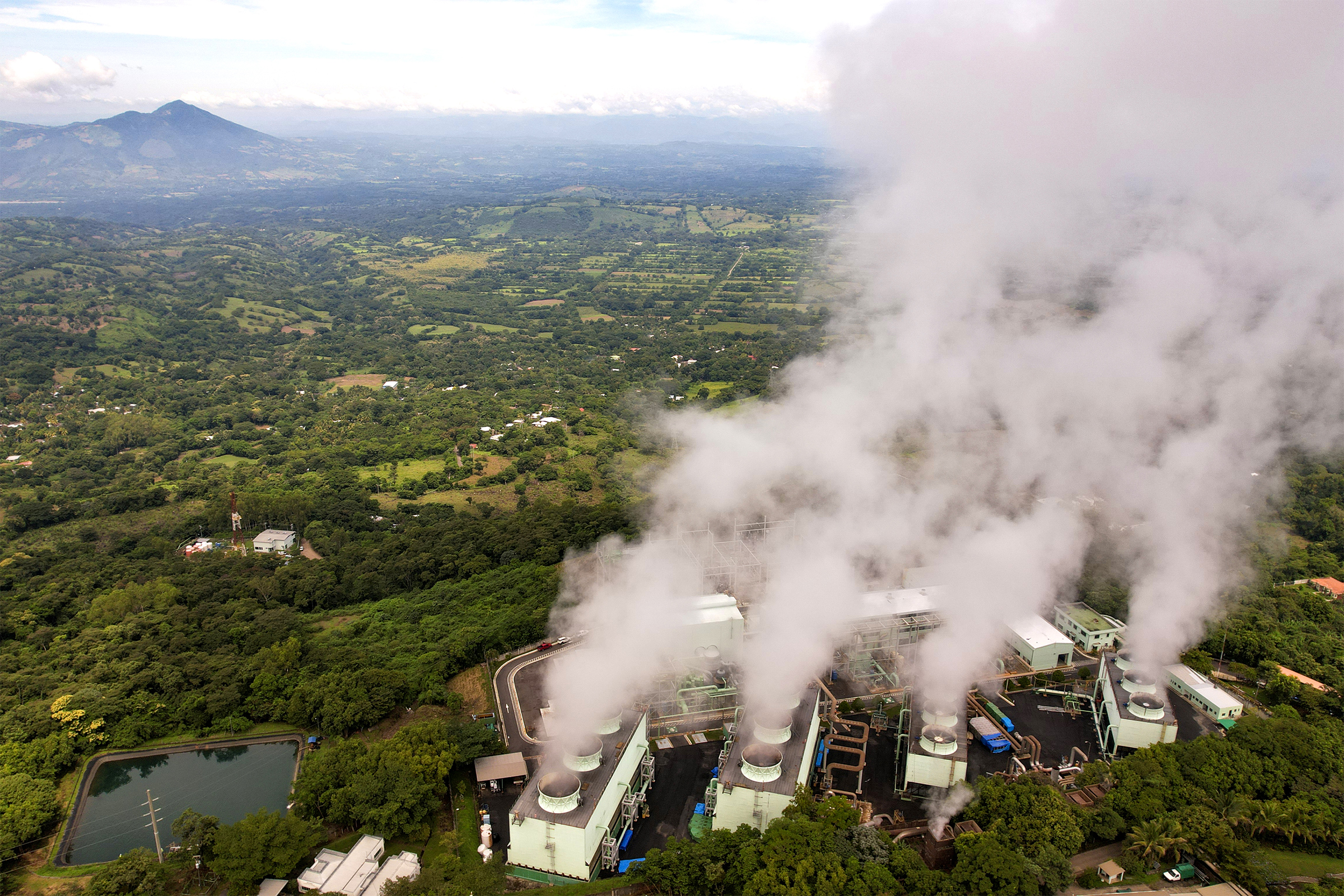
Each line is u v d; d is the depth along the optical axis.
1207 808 104.75
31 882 104.19
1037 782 109.38
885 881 91.31
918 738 117.38
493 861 100.81
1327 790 108.56
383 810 107.31
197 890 100.19
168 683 143.75
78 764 129.25
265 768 131.00
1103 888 97.19
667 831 110.25
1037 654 147.75
